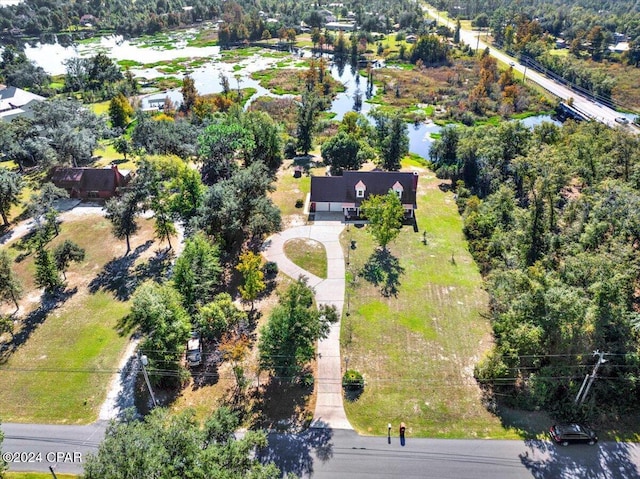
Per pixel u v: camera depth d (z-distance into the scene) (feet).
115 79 498.69
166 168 267.39
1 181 231.30
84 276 201.87
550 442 131.34
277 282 197.16
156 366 145.18
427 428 136.36
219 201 206.80
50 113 320.09
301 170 300.81
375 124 364.38
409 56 598.34
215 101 411.75
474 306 185.06
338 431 135.54
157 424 98.89
